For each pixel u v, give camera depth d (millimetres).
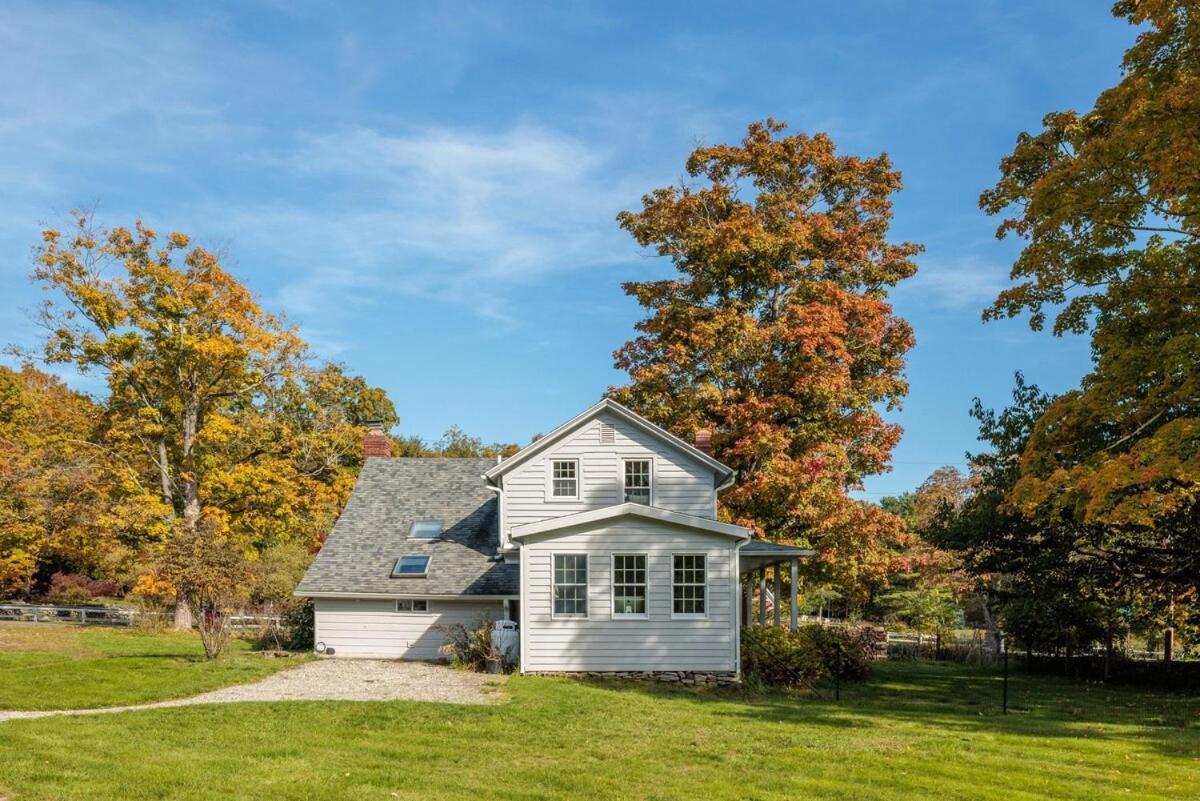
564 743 14953
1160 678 29156
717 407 34281
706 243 36625
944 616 45719
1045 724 18500
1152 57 21891
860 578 35125
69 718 15523
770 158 39594
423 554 30203
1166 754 15133
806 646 26188
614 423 28406
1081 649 32469
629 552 24406
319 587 28844
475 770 13023
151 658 24625
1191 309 21828
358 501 33031
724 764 13828
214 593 24281
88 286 38594
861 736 16391
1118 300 23266
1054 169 22797
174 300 38969
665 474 28172
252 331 40562
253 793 11312
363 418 62688
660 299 38406
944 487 49969
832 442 34594
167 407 41562
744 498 32531
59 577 51062
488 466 35000
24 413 52562
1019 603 34125
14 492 40844
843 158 40406
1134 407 22844
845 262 38562
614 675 23922
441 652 26953
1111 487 19062
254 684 21109
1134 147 20188
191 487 40656
